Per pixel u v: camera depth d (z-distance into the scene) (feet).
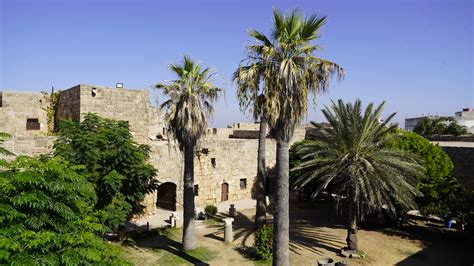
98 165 48.88
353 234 54.49
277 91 35.65
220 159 95.55
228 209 87.86
